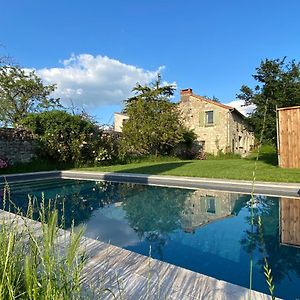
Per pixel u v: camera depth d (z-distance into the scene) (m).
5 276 1.33
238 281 2.98
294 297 2.56
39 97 23.44
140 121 18.83
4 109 21.55
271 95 12.98
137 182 9.66
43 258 1.39
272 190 6.91
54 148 13.96
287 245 3.88
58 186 9.59
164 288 2.13
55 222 1.50
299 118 9.38
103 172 11.38
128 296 2.01
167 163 14.95
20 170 12.49
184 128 21.06
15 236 1.69
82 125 15.04
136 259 2.68
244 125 25.86
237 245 4.08
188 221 5.45
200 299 1.98
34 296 1.23
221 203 6.73
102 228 5.11
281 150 9.80
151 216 5.88
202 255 3.77
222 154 21.39
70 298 1.37
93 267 2.47
